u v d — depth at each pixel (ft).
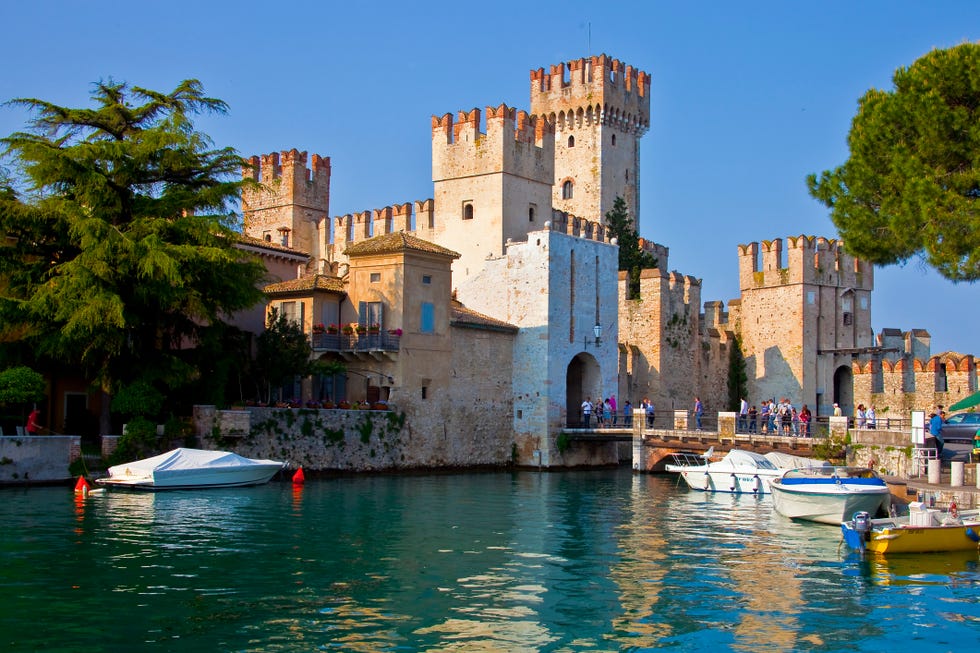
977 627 72.23
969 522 99.96
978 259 112.47
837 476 122.42
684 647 66.95
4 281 148.15
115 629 67.51
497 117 225.76
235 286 151.43
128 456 140.97
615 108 318.86
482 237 226.17
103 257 137.39
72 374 162.91
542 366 208.13
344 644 65.67
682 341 253.44
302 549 95.35
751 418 196.03
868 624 72.64
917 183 116.57
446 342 194.70
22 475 131.44
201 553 91.71
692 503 140.97
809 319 255.91
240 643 65.36
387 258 188.34
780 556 97.04
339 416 169.89
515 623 71.26
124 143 147.43
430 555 94.63
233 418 149.59
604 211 314.96
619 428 203.72
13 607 71.87
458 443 196.34
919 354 278.46
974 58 118.73
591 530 112.57
